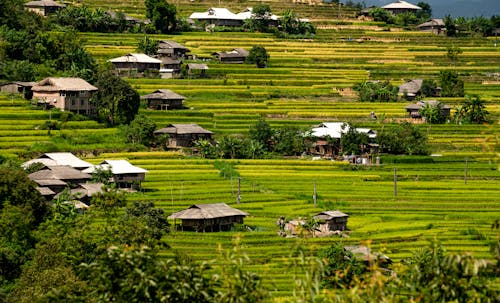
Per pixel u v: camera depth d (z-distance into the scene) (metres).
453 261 70.75
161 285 72.75
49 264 148.00
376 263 74.88
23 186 193.38
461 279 70.88
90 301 85.06
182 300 72.88
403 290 75.69
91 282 79.69
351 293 72.12
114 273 74.50
